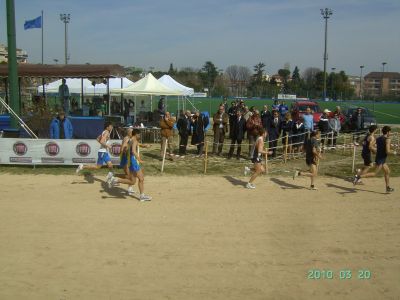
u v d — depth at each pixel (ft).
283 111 75.36
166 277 21.17
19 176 42.32
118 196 35.83
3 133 54.54
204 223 29.25
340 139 74.13
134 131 34.32
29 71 67.05
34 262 22.71
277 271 22.03
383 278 21.50
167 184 40.14
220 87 272.10
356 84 456.04
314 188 39.22
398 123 120.47
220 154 56.24
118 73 70.38
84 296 19.22
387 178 38.40
